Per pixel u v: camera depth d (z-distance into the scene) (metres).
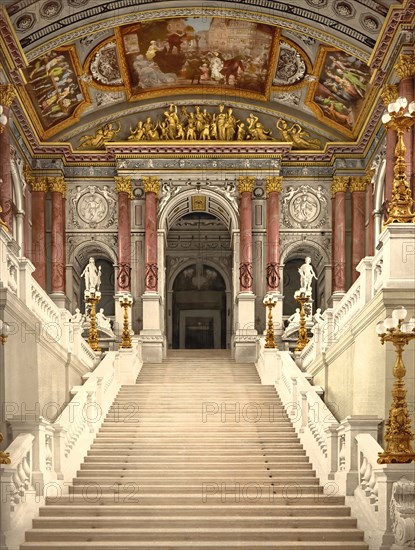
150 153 30.58
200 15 24.88
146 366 27.19
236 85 30.45
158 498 15.24
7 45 22.83
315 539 13.60
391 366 14.91
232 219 30.62
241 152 30.61
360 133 29.73
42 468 14.87
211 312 37.84
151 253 30.25
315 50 27.00
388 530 12.36
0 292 14.91
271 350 24.75
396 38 21.89
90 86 29.23
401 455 12.55
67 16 23.89
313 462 17.06
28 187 29.86
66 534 13.58
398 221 15.48
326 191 31.23
